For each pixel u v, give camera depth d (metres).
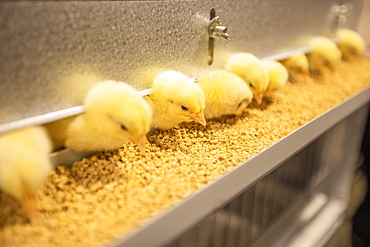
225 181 0.14
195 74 0.22
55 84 0.15
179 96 0.18
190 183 0.14
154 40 0.18
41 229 0.12
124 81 0.18
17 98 0.14
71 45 0.15
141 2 0.17
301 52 0.30
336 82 0.29
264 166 0.15
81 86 0.16
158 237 0.11
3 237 0.12
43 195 0.14
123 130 0.15
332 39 0.36
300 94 0.26
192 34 0.20
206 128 0.20
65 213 0.13
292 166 0.23
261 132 0.20
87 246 0.11
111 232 0.12
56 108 0.15
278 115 0.22
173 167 0.16
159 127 0.19
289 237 0.24
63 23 0.14
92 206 0.13
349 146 0.31
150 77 0.19
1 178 0.12
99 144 0.16
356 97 0.26
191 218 0.12
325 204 0.28
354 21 0.40
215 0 0.21
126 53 0.17
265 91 0.25
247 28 0.25
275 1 0.26
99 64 0.16
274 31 0.28
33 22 0.13
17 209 0.13
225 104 0.20
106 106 0.15
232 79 0.21
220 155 0.17
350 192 0.30
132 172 0.15
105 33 0.16
